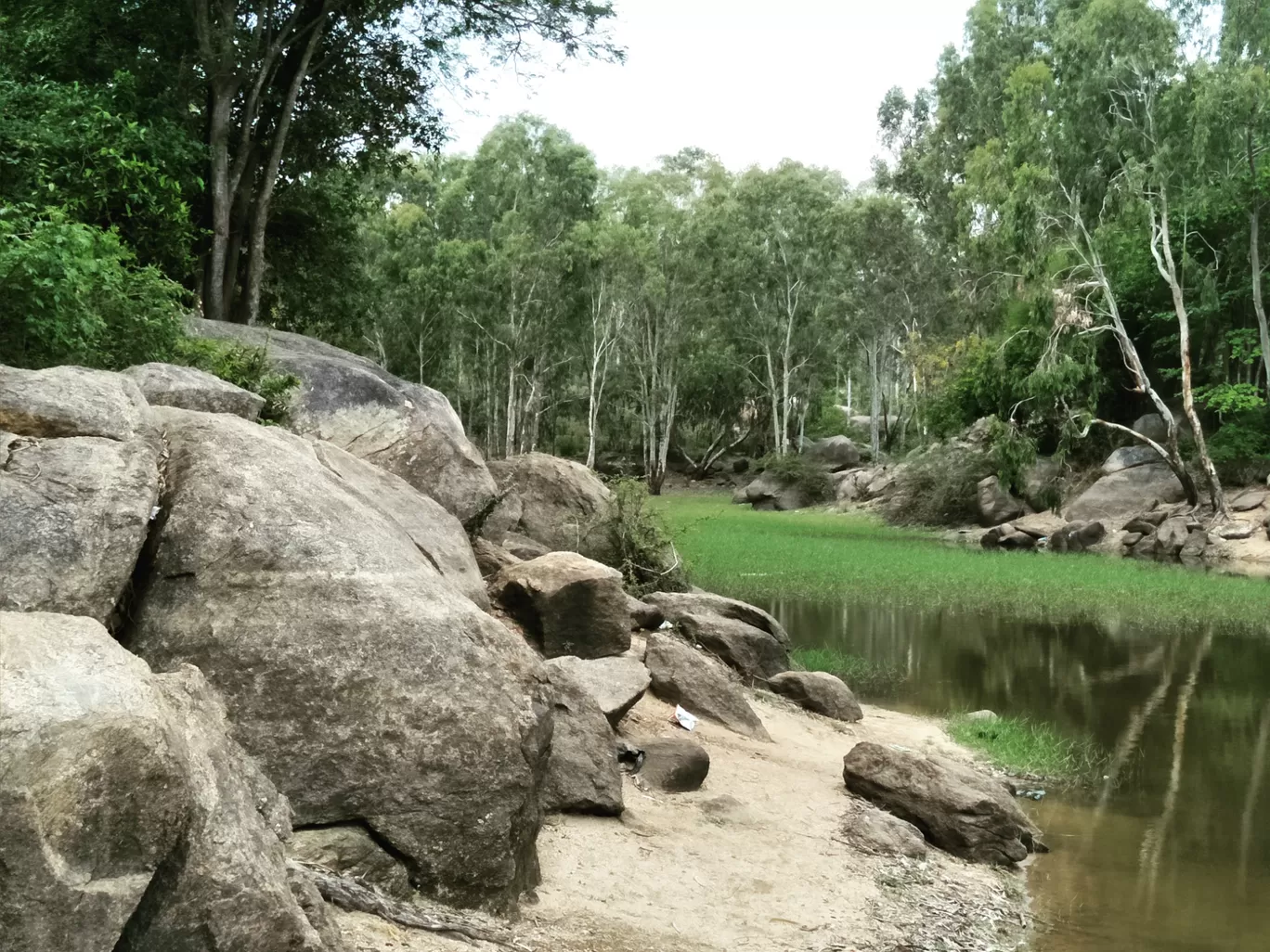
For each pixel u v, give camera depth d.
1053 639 16.89
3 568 4.31
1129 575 25.47
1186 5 34.94
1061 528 35.16
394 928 4.33
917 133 63.50
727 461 70.94
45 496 4.54
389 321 54.84
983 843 7.42
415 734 4.84
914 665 14.63
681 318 58.91
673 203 59.88
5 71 13.37
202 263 19.28
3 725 2.88
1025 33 53.69
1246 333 38.88
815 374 61.50
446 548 7.71
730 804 7.38
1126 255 40.94
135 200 13.24
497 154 59.78
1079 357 37.59
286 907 3.38
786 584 22.19
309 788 4.70
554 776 6.62
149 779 3.05
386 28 20.03
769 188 57.69
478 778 4.90
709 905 5.78
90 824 2.95
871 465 55.22
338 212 24.42
